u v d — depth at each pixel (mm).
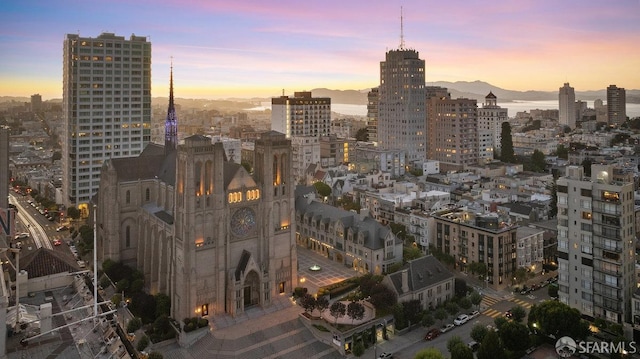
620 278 130375
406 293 139000
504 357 107875
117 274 167375
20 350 74562
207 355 124250
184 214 136375
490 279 167375
